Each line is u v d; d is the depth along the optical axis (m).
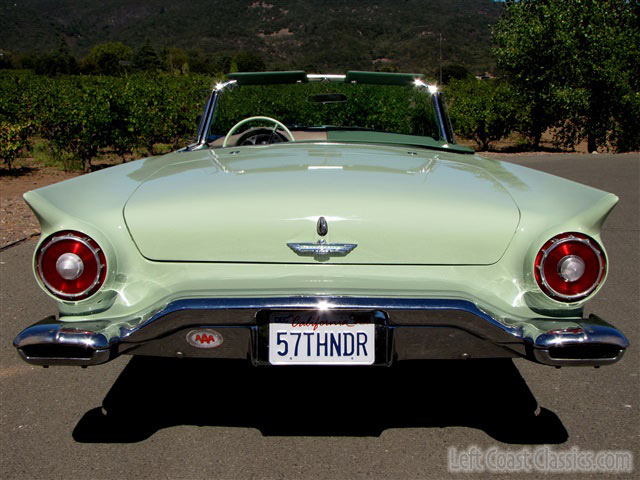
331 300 1.92
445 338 1.99
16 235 5.63
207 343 2.01
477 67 140.00
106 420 2.49
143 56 107.56
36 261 1.98
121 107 12.73
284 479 2.10
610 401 2.66
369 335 1.99
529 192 2.22
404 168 2.46
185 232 2.03
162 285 2.06
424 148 3.05
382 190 2.14
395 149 2.92
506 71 20.20
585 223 2.01
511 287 2.07
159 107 14.68
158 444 2.31
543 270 1.99
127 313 2.05
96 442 2.32
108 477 2.10
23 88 20.92
